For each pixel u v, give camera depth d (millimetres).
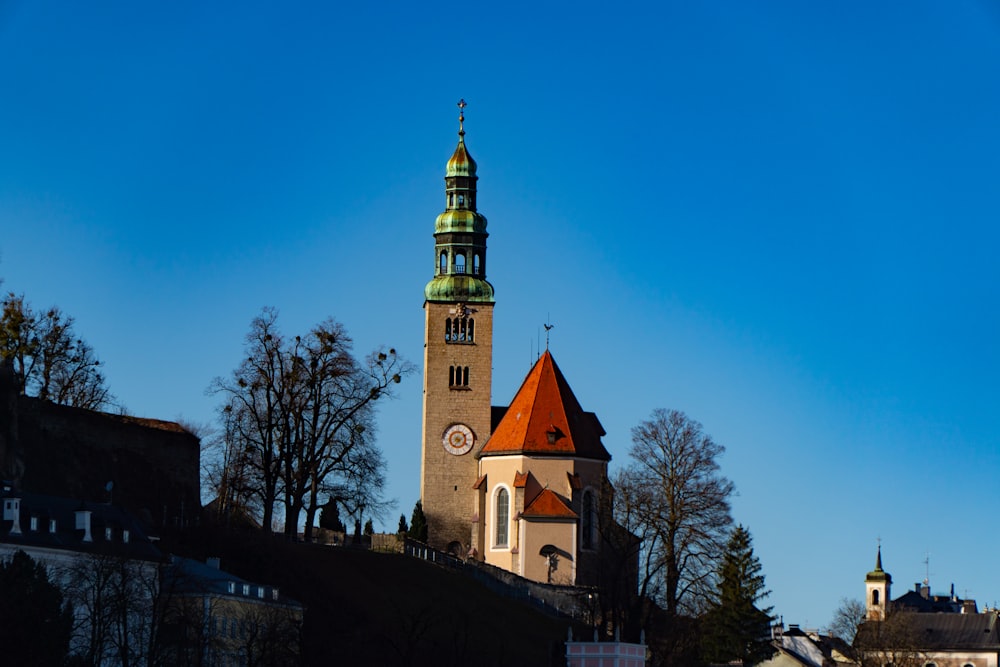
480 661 153125
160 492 170250
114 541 137625
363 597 160875
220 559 155875
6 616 116500
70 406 162125
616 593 171000
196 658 129625
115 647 127250
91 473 161250
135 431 169000
